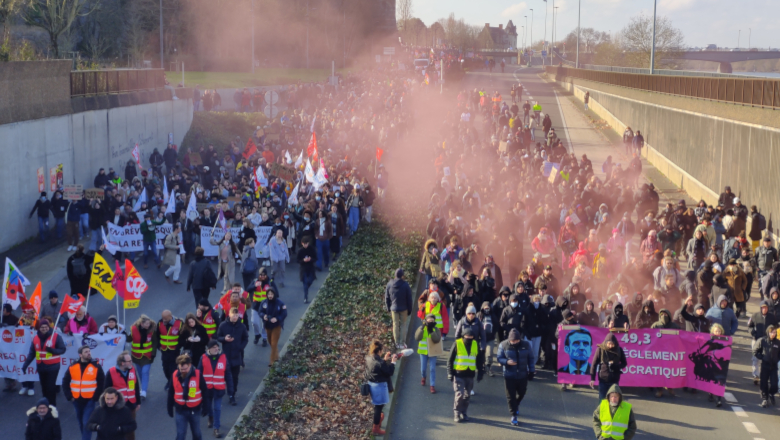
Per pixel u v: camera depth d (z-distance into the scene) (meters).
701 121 31.28
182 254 22.16
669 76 37.78
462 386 12.68
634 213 27.91
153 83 38.84
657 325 14.05
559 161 31.80
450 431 12.41
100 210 23.36
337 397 13.16
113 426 10.15
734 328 14.66
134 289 14.99
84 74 29.70
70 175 27.81
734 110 26.97
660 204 31.20
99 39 69.88
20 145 24.00
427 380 14.70
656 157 39.50
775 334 13.09
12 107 23.62
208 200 26.03
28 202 24.62
